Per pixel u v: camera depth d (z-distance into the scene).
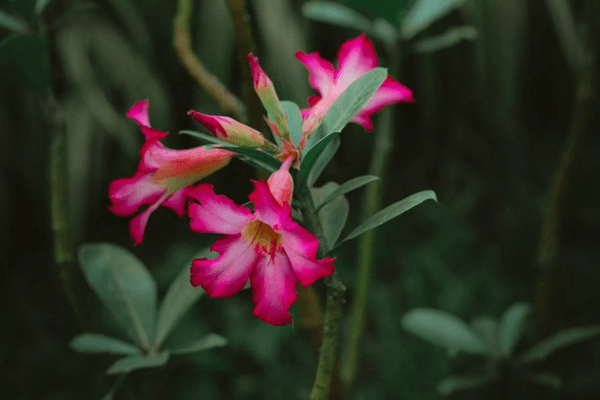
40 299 1.64
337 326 0.46
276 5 1.37
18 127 1.58
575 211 1.78
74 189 1.42
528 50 1.73
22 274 1.71
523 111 1.96
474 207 1.76
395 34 0.67
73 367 1.45
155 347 0.58
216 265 0.44
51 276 1.70
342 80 0.49
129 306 0.60
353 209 1.73
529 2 1.69
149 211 0.46
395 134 1.85
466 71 1.67
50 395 1.40
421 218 1.78
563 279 1.59
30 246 1.76
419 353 1.43
